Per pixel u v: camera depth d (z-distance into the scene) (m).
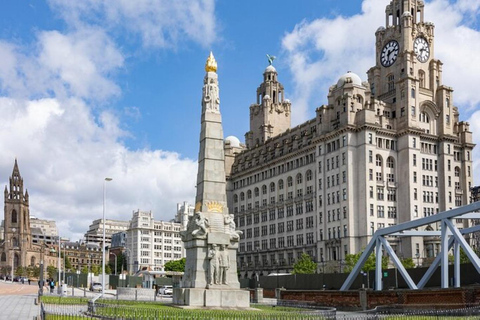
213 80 52.06
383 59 156.12
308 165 156.00
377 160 139.75
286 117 194.75
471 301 45.50
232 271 47.62
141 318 30.95
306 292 68.12
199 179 50.62
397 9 156.38
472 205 49.19
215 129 50.84
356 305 59.38
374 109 142.75
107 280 130.62
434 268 55.69
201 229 47.12
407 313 41.22
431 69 152.38
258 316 31.69
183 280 48.81
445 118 150.12
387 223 137.62
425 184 143.25
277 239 167.12
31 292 95.56
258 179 181.62
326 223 144.62
